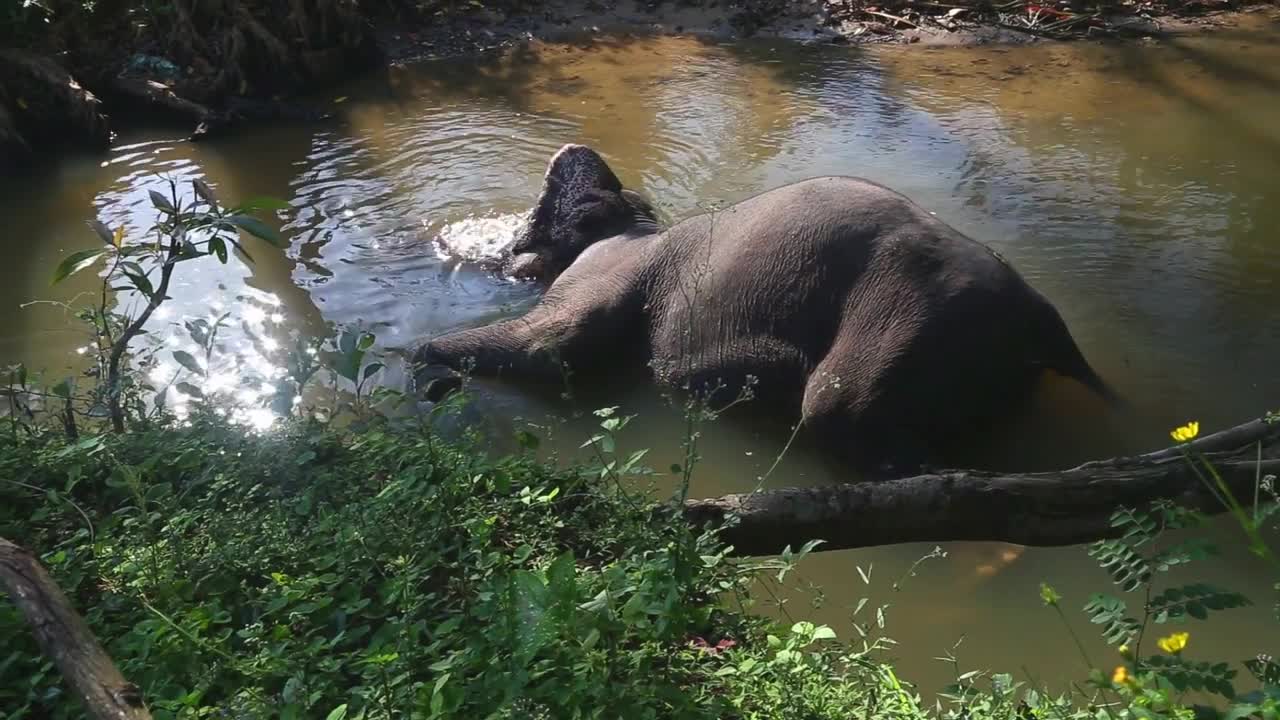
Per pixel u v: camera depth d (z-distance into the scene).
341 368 4.52
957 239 4.89
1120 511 2.93
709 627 3.41
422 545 3.44
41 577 2.75
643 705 2.80
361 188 7.91
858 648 3.75
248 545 3.50
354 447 4.23
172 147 8.77
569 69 10.37
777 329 5.12
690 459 3.78
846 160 8.00
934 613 3.95
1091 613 3.90
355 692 2.82
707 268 5.49
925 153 8.09
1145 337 5.56
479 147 8.56
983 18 11.38
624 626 2.92
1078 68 10.01
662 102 9.39
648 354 5.68
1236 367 5.28
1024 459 4.71
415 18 11.58
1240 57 10.19
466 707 2.74
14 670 3.03
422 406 5.49
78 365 5.67
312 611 3.21
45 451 4.13
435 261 6.89
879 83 9.73
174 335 5.98
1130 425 4.86
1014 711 3.06
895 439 4.67
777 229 5.23
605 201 6.77
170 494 3.86
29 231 7.27
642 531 3.63
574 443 5.19
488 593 2.98
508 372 5.78
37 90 8.88
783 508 3.84
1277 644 3.68
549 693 2.70
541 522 3.75
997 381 4.68
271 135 9.01
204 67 9.72
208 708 2.76
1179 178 7.57
